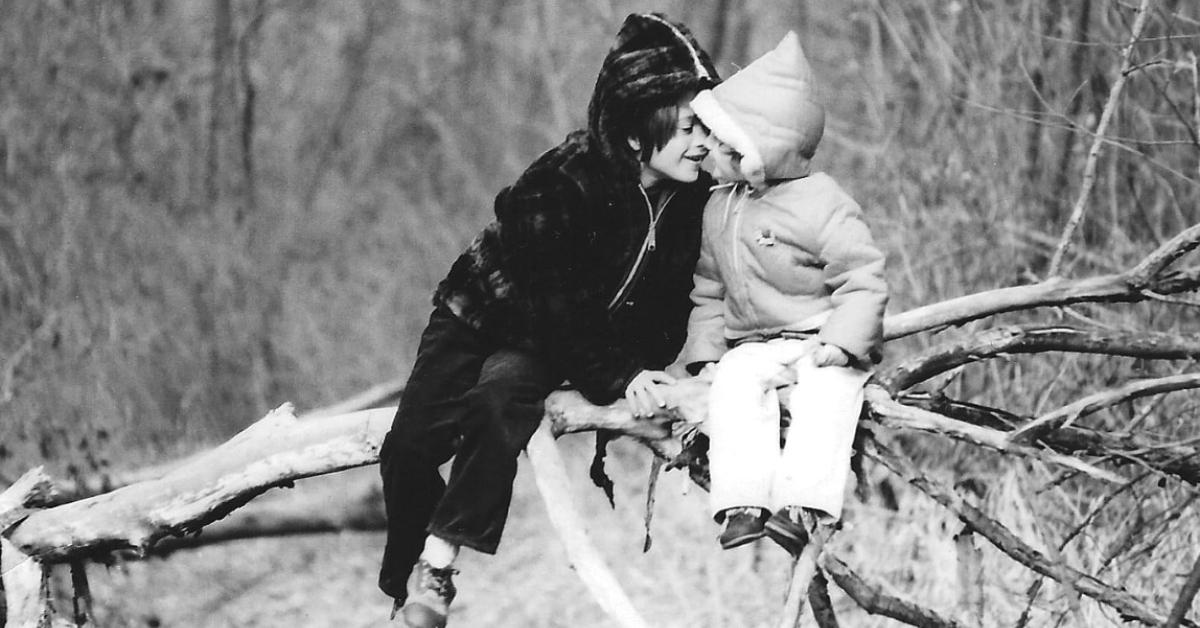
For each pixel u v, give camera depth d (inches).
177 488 264.8
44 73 504.7
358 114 706.2
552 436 237.0
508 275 229.3
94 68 519.5
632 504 433.7
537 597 398.9
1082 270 374.9
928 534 354.3
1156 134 375.2
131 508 267.6
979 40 409.1
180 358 483.2
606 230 224.7
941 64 414.3
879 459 237.0
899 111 431.2
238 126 568.4
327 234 636.1
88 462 418.6
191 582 416.2
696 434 233.6
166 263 502.0
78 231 484.4
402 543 241.1
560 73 738.8
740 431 218.2
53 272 470.9
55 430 431.8
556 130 699.4
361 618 396.5
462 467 224.5
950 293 382.0
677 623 365.4
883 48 474.3
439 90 738.2
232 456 262.4
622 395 227.1
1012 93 393.7
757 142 215.9
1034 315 370.3
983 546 337.1
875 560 354.9
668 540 407.2
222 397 488.7
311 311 559.8
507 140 740.0
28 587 270.8
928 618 239.5
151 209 515.5
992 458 362.0
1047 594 313.7
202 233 530.6
